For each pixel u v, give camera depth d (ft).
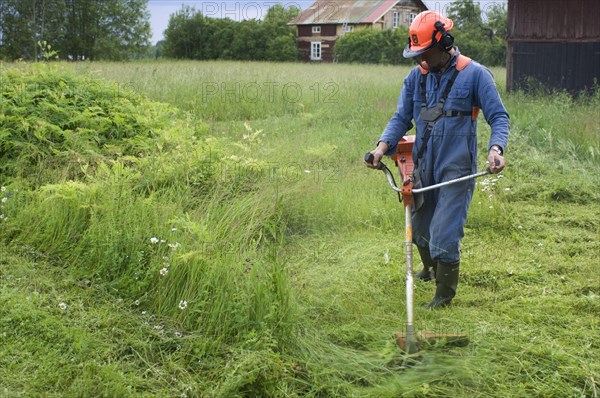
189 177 20.13
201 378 11.82
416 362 12.03
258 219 17.62
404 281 16.44
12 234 16.97
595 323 14.16
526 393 11.69
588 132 31.37
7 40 132.87
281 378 11.67
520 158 28.35
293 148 26.84
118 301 14.05
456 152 14.34
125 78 43.88
